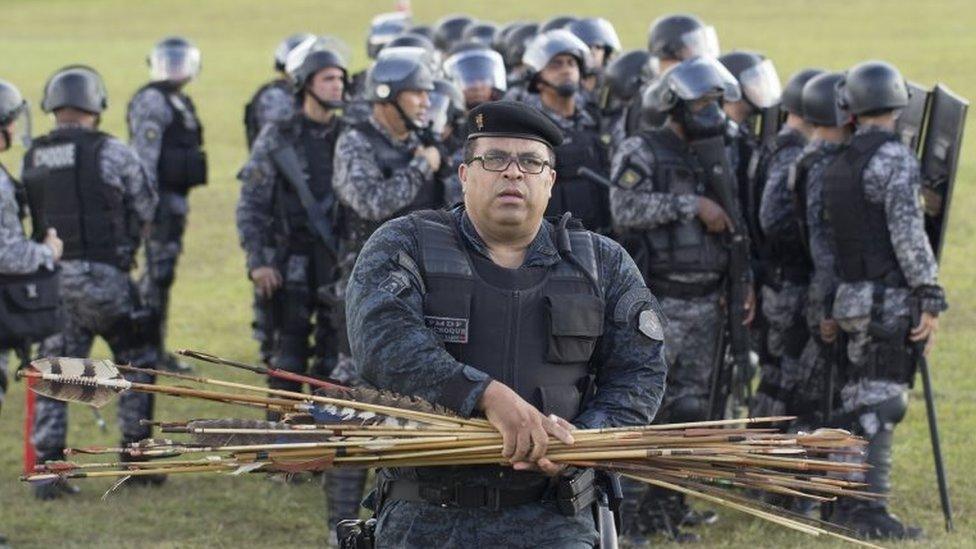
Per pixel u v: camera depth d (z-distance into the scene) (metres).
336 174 7.32
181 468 3.94
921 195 7.11
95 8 41.50
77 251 8.33
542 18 35.97
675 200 7.27
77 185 8.28
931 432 7.41
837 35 32.09
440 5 38.84
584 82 9.31
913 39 31.16
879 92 7.09
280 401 4.05
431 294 4.19
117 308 8.38
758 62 9.02
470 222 4.29
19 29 38.50
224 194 18.84
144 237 10.34
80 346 8.52
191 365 11.36
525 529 4.17
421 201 7.24
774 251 8.09
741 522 7.59
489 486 4.16
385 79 7.29
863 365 7.24
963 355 11.30
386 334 4.09
